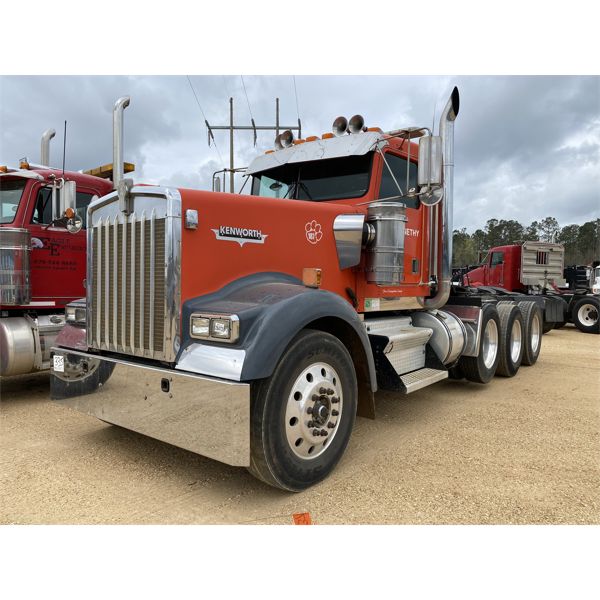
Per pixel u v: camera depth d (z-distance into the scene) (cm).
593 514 293
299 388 312
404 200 489
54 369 404
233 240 343
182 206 315
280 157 500
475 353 579
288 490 311
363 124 455
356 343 367
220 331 291
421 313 539
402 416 495
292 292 325
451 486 329
